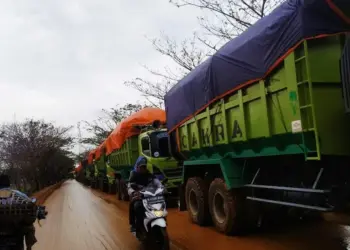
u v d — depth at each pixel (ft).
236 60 22.97
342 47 17.44
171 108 35.40
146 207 22.48
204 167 30.73
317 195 18.15
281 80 19.20
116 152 65.10
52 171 158.10
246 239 24.81
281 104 19.36
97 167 104.58
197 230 29.01
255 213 25.05
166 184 43.47
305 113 17.31
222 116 25.75
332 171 17.71
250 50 21.47
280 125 19.53
